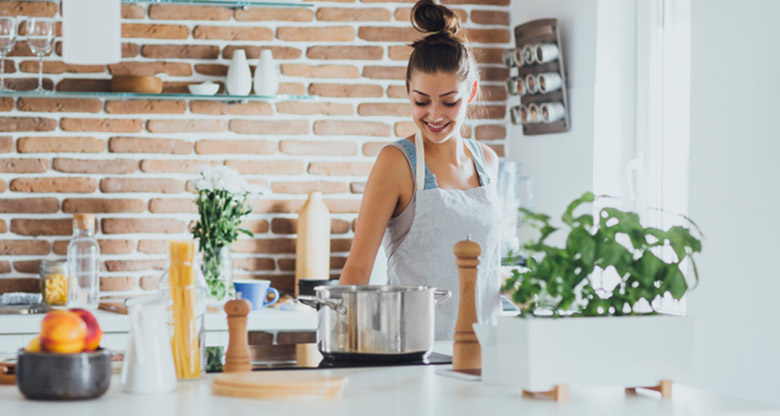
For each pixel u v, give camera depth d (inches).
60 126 165.2
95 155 166.4
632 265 69.1
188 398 65.2
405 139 104.8
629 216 69.2
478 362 77.9
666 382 68.3
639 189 151.9
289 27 173.0
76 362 63.6
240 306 76.5
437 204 103.5
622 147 153.4
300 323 145.6
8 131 163.6
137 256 167.9
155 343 67.1
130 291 167.6
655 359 68.1
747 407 64.8
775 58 113.8
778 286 112.7
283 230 172.9
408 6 176.9
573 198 157.8
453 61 97.9
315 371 77.0
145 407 61.9
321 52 174.1
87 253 148.5
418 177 103.0
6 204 163.6
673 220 147.1
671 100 147.8
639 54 152.5
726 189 122.4
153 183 168.2
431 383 71.9
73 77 165.6
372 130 175.9
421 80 98.5
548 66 160.6
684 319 68.7
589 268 67.7
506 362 68.4
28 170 164.2
